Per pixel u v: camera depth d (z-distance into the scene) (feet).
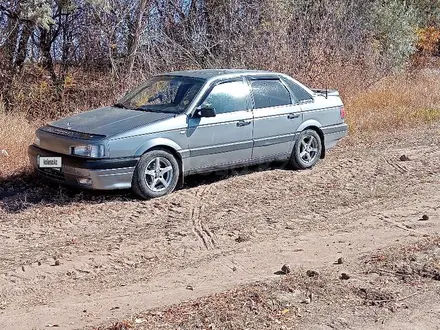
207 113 27.37
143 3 47.91
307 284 17.04
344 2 57.47
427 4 81.41
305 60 50.44
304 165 32.30
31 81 46.03
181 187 28.19
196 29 51.34
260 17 51.11
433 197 27.17
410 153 35.99
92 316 15.71
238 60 49.34
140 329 14.34
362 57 56.34
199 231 22.75
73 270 19.02
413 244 20.47
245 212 25.12
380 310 15.62
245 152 29.66
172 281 18.24
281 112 30.91
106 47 48.29
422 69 68.80
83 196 26.40
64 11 46.78
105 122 26.84
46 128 27.48
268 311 15.39
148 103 28.89
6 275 18.53
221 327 14.47
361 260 19.20
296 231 22.91
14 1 43.96
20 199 26.11
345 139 40.14
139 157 25.88
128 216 24.32
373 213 25.02
